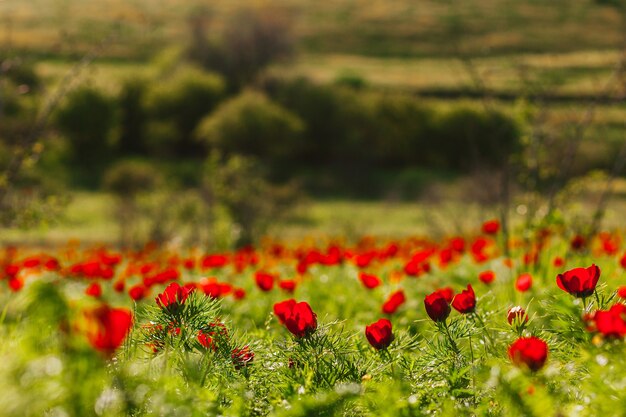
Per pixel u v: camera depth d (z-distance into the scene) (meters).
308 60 109.69
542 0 128.12
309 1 136.25
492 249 10.55
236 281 9.95
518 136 9.40
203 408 3.30
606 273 7.52
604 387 3.05
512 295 6.51
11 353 2.63
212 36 97.75
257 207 29.64
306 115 77.69
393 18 127.50
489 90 10.05
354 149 74.75
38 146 11.52
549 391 3.35
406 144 75.69
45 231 12.01
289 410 3.32
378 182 68.31
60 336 2.59
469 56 10.25
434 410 3.47
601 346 3.26
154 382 3.25
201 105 84.00
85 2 103.81
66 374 2.54
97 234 37.91
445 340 3.90
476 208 24.95
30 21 92.31
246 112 74.44
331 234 36.16
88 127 71.94
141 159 78.38
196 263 11.86
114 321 2.56
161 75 91.19
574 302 3.78
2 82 11.49
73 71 11.61
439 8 130.50
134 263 12.02
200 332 3.95
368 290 8.40
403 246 12.60
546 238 8.00
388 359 3.94
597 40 104.88
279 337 4.98
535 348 3.21
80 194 60.53
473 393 3.53
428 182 66.50
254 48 97.06
